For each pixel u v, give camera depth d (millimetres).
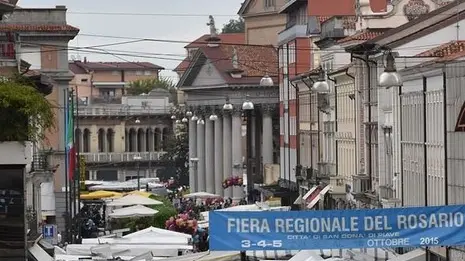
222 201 108125
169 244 48938
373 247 37594
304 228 37375
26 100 37594
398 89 62438
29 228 45938
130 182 118438
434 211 37750
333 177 81188
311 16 99312
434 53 56344
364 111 71812
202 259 41594
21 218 37875
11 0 53500
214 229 37156
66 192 69125
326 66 86000
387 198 64812
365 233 37594
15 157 37750
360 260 39781
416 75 57188
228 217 37156
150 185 112875
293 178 108375
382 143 66625
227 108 106125
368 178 71000
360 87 72375
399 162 62781
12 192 37844
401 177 62125
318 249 37781
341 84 79938
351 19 83125
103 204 87812
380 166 67000
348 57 82750
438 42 62688
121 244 48625
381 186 66375
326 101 86250
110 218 73875
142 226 73062
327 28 84438
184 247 48344
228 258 41531
